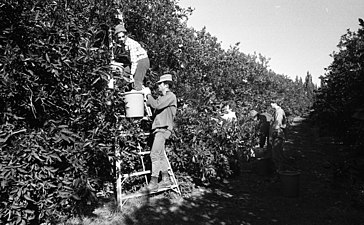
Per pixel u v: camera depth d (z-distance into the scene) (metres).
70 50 4.11
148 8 6.02
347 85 7.71
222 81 9.34
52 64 3.61
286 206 5.35
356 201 5.29
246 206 5.30
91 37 4.21
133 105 4.75
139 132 5.28
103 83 4.54
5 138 3.38
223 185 6.61
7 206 3.51
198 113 6.44
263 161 7.59
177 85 6.58
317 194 6.05
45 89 4.03
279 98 18.33
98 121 4.50
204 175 6.04
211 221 4.58
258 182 6.91
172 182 5.61
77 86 4.23
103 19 4.88
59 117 4.15
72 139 3.96
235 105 9.88
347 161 5.75
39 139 3.64
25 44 3.63
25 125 3.79
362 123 5.92
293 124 23.53
